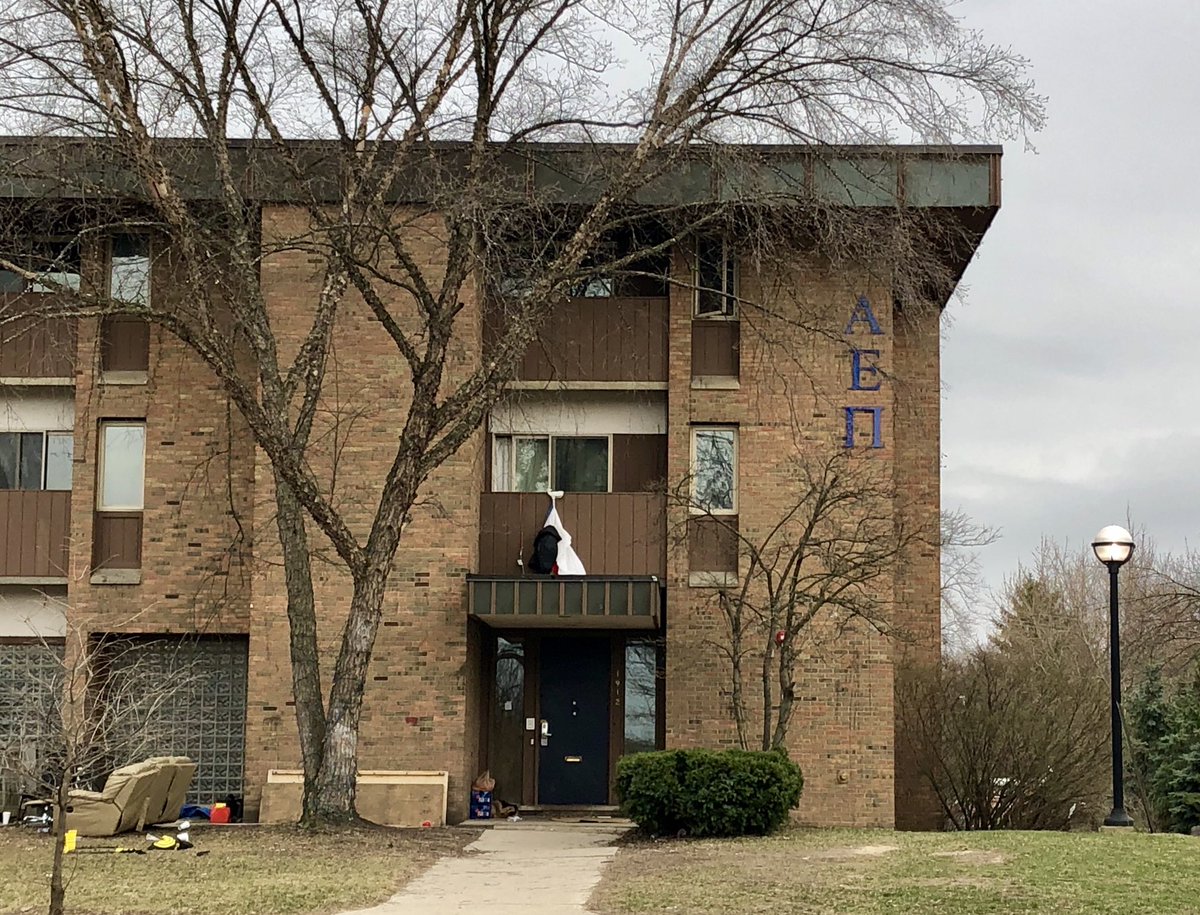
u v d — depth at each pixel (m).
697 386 24.23
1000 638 49.66
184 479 24.52
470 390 20.03
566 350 24.55
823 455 23.89
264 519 23.44
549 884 15.66
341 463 23.36
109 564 24.53
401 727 22.91
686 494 23.41
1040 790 25.53
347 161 20.23
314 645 20.41
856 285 24.11
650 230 24.48
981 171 22.98
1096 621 55.59
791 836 19.62
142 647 24.62
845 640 23.50
